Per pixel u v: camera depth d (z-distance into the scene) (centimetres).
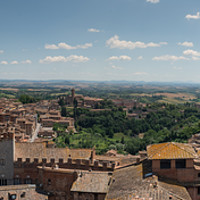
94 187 6919
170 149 6538
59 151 9138
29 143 9325
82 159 8581
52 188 7788
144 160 7506
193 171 6238
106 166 8288
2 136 8725
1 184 8744
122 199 5331
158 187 5500
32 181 8619
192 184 6166
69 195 7644
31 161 8762
